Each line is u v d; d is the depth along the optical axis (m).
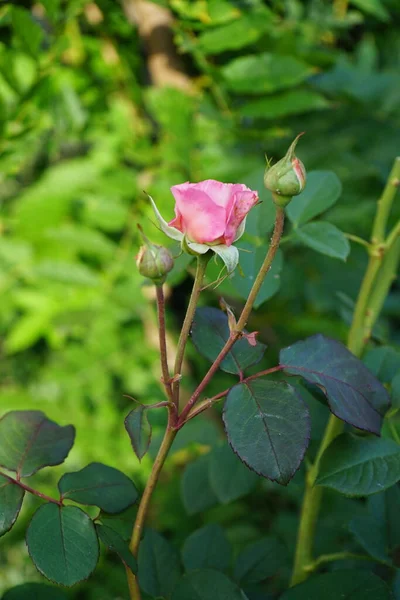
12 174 1.42
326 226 0.94
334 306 1.72
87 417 1.91
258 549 0.98
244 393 0.82
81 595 1.64
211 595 0.86
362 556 0.93
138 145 1.57
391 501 0.94
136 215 1.57
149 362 1.82
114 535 0.85
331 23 1.59
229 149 1.51
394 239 0.95
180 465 1.83
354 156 1.67
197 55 1.32
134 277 1.60
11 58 1.29
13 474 1.00
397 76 1.62
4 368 2.29
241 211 0.81
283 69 1.32
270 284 0.94
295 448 0.80
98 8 1.49
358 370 0.86
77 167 1.62
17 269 1.70
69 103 1.47
